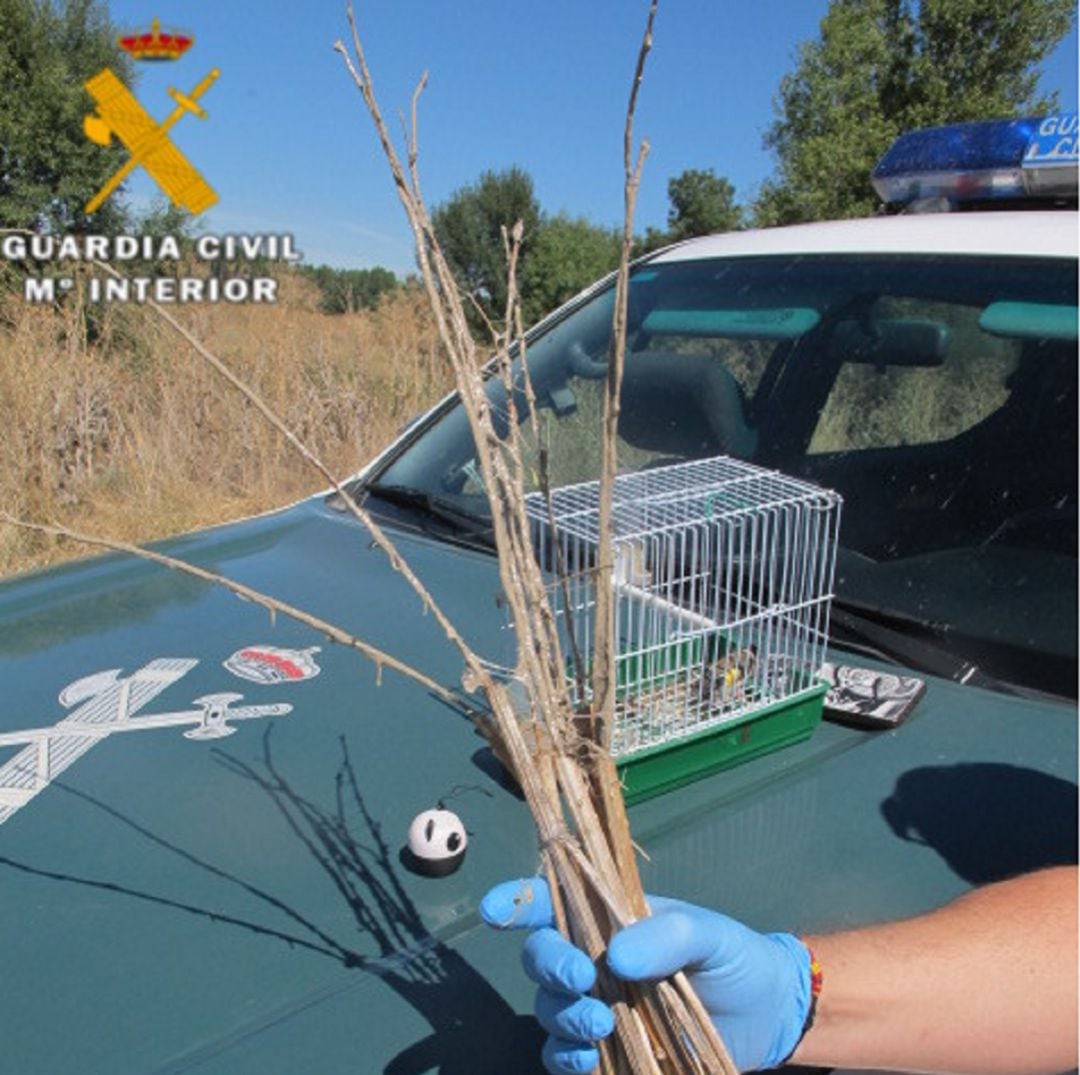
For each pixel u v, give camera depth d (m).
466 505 2.56
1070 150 2.57
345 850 1.45
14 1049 1.12
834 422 2.42
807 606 1.84
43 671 1.97
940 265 2.43
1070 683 1.82
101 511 7.45
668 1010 0.99
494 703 1.16
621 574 1.64
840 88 14.24
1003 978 1.13
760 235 2.90
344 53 1.11
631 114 0.98
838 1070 1.14
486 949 1.27
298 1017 1.17
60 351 8.11
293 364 8.99
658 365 2.70
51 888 1.37
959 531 2.08
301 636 2.07
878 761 1.65
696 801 1.56
